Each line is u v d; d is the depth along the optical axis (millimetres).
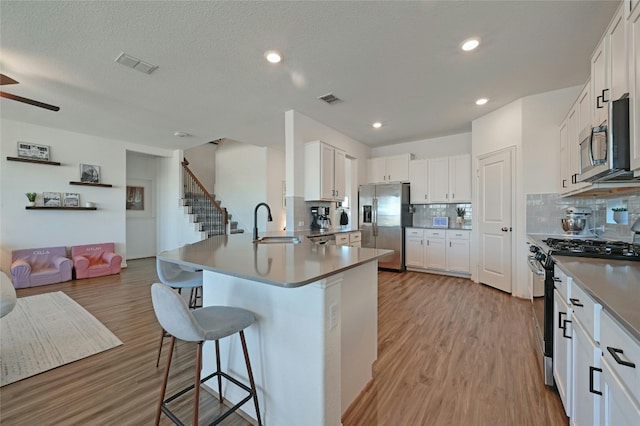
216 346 1662
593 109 1998
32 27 2125
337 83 3107
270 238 3055
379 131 4969
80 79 2967
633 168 1389
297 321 1372
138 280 4602
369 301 1876
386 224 5348
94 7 1932
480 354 2211
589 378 1111
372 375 1931
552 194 3346
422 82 3094
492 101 3629
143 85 3125
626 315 805
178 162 6523
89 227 5125
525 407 1622
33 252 4434
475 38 2318
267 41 2352
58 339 2498
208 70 2811
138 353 2273
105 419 1558
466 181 4844
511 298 3586
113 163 5445
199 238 6219
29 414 1593
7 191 4293
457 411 1598
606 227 2785
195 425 1261
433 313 3096
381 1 1911
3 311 2094
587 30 2217
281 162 6961
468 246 4648
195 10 1979
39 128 4578
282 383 1436
